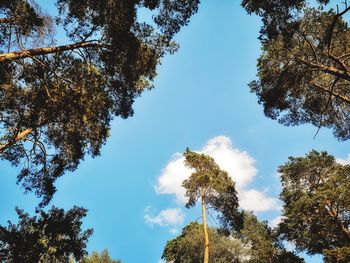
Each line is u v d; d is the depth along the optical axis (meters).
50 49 12.74
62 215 14.41
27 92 12.40
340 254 20.77
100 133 15.53
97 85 13.32
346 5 12.75
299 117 20.23
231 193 27.61
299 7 14.26
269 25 14.63
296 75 17.94
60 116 12.92
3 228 13.01
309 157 29.50
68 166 16.25
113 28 12.98
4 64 13.29
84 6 12.91
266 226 32.06
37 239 13.33
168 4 14.04
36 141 14.95
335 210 24.92
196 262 39.34
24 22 12.41
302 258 26.75
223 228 28.75
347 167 25.34
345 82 18.14
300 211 25.38
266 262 28.88
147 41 14.57
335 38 16.81
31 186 15.87
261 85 19.89
